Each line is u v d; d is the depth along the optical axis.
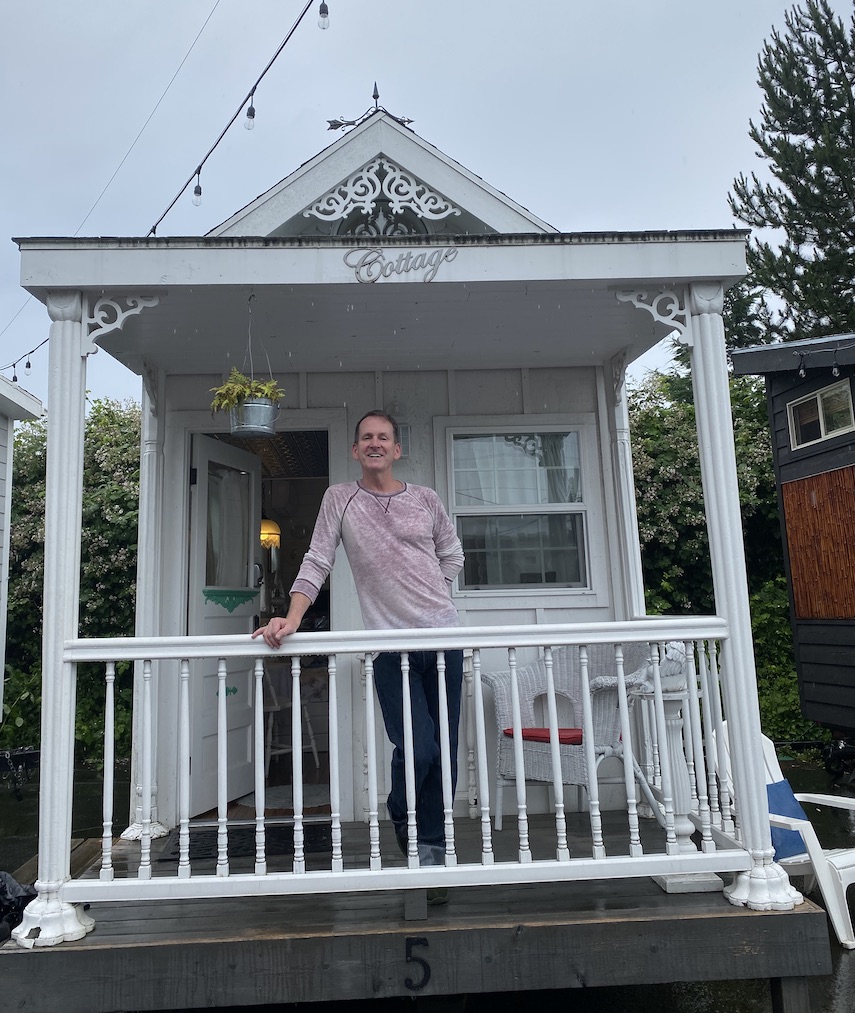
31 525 8.71
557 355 4.37
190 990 2.53
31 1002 2.51
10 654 8.63
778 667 8.39
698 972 2.62
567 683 4.11
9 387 5.98
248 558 4.98
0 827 5.80
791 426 7.14
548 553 4.47
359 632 2.74
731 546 2.98
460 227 3.83
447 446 4.45
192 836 3.83
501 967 2.60
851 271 10.77
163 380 4.41
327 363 4.34
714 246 3.08
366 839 3.62
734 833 3.05
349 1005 3.08
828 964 2.63
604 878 2.80
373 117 3.54
